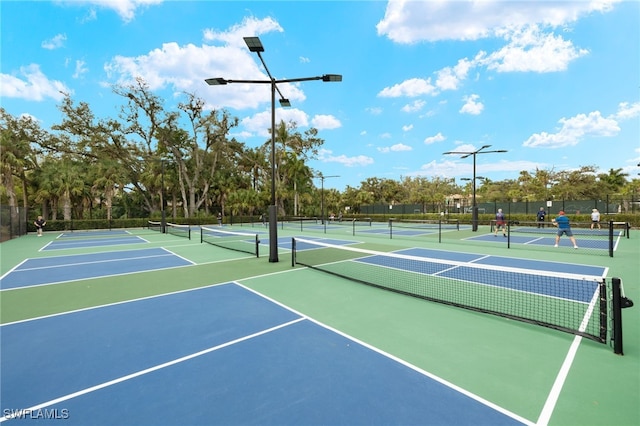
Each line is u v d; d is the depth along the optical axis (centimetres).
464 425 253
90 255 1216
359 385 312
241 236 2025
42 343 415
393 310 533
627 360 353
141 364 358
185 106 3791
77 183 3162
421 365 349
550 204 2639
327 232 2242
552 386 305
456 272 832
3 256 1205
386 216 3953
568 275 424
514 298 594
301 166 4194
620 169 4659
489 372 333
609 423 252
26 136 3297
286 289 673
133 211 4369
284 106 1043
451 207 3891
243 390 306
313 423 258
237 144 4675
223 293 649
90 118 3569
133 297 627
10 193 2866
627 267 855
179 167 3897
